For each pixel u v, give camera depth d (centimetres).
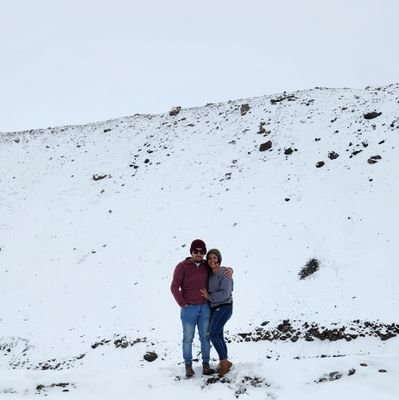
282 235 2292
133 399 706
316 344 1550
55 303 2248
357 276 1841
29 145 4428
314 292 1830
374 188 2400
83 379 802
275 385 707
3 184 3731
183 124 4209
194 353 1598
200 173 3244
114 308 2103
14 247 2842
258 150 3284
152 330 1862
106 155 3903
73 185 3519
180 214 2805
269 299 1875
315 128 3297
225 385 726
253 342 1638
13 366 1822
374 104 3359
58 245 2784
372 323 1548
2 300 2350
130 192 3234
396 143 2706
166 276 2252
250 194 2786
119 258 2517
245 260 2198
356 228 2150
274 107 3912
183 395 703
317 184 2639
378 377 702
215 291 784
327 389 673
